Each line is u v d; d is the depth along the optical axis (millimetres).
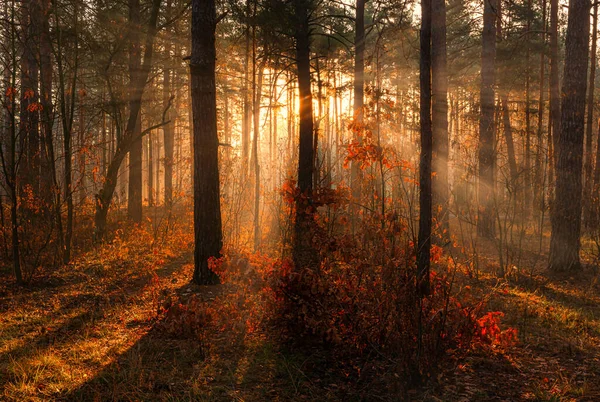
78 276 9234
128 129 13023
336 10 19625
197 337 5418
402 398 4137
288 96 26750
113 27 12875
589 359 5184
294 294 5445
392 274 4773
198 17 8492
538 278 9203
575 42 9812
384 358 4758
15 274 8688
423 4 4824
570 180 9836
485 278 8891
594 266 10094
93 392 4266
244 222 14781
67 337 5855
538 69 23797
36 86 12406
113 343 5668
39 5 9781
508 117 17984
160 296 7695
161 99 20484
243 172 12867
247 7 12367
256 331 5930
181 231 13758
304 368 4871
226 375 4707
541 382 4578
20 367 4648
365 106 5828
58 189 10086
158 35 15539
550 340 5785
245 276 5648
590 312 7051
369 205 6883
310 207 6121
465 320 4895
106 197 12547
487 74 14133
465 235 14039
